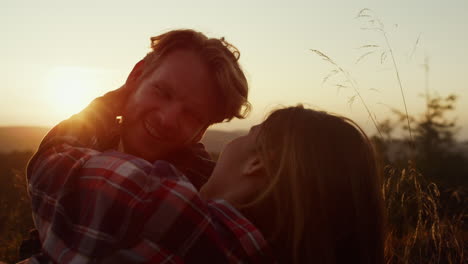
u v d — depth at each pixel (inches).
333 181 41.1
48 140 52.3
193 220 40.6
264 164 42.7
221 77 64.9
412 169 83.2
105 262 38.5
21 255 60.1
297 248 39.8
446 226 79.6
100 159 43.6
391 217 81.7
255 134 45.9
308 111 45.0
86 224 39.9
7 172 229.3
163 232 39.7
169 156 68.6
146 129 63.5
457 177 154.6
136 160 43.6
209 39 67.8
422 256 79.0
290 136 42.4
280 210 41.4
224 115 68.2
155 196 40.7
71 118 56.1
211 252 40.3
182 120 63.7
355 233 41.6
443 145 184.1
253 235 41.7
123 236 39.2
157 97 62.9
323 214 40.3
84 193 41.6
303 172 40.8
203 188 47.2
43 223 43.4
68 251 39.8
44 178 44.9
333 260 39.7
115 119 63.7
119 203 39.7
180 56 64.0
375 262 42.1
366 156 43.9
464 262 76.5
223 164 46.5
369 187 43.0
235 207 44.3
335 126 43.7
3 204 140.7
